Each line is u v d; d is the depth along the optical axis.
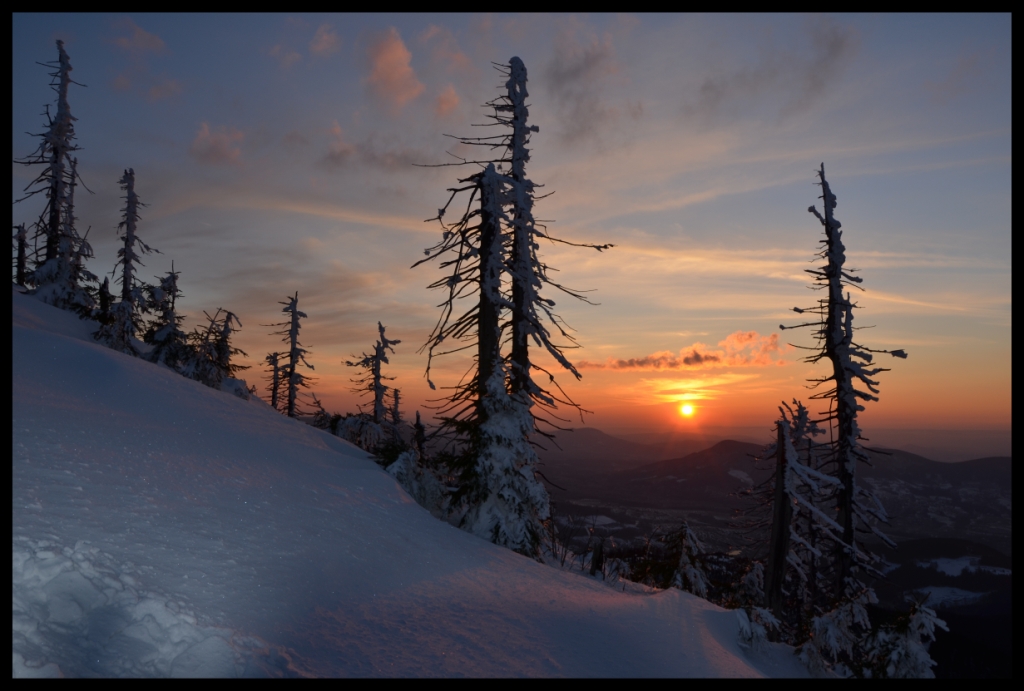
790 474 19.58
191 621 5.39
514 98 18.52
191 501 8.09
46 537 5.47
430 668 6.46
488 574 10.91
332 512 10.46
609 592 13.10
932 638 13.18
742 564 24.39
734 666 9.95
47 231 33.53
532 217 18.20
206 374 29.86
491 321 17.73
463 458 16.56
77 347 16.28
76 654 4.64
